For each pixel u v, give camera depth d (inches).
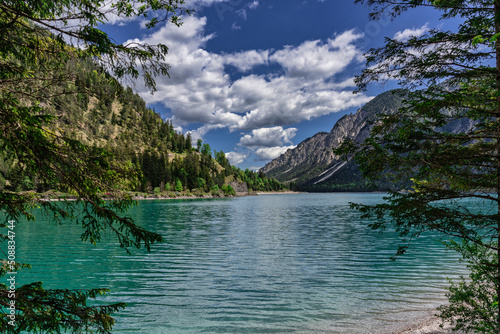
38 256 770.8
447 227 212.2
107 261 716.7
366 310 423.5
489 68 209.3
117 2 168.2
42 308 146.6
